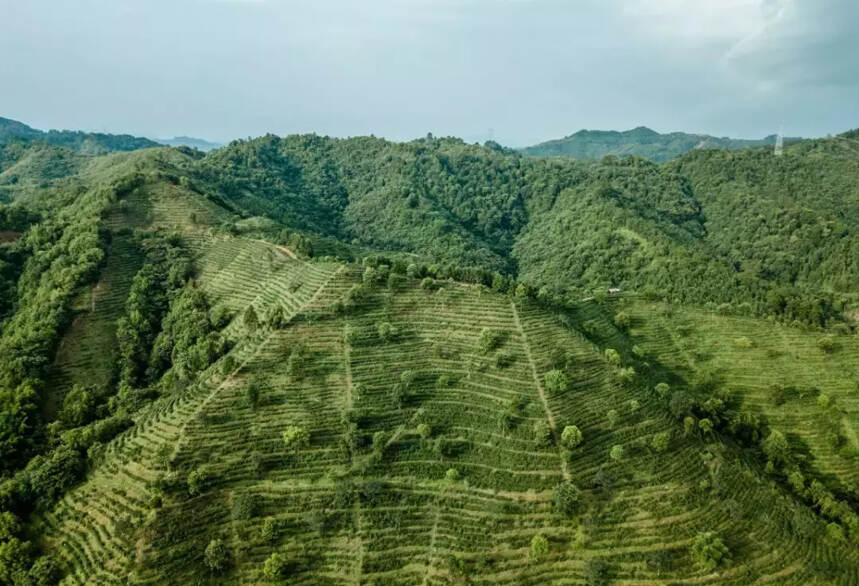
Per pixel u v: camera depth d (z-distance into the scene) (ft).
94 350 362.94
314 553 221.66
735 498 244.83
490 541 225.15
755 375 365.20
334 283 365.81
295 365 293.64
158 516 222.69
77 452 263.49
